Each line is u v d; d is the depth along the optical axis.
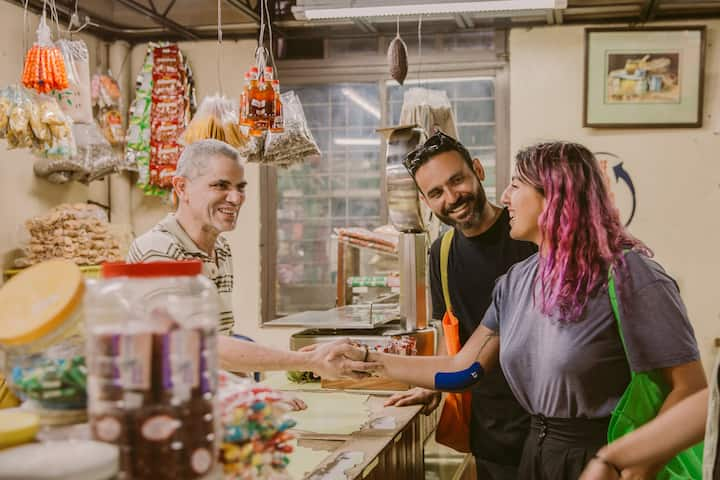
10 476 1.03
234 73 6.21
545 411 2.07
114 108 5.93
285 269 6.40
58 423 1.34
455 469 3.69
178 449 1.19
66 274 1.36
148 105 5.98
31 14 5.36
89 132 5.34
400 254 3.26
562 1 3.63
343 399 3.02
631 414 1.90
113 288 1.29
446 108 4.69
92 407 1.21
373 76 6.12
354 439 2.39
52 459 1.07
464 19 5.64
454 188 2.76
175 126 5.94
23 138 4.12
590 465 1.75
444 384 2.47
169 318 1.22
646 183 5.77
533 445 2.11
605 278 1.93
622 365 1.97
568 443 2.03
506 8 3.73
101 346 1.20
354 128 6.30
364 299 5.14
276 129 3.64
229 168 2.76
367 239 4.21
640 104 5.73
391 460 2.45
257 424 1.43
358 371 2.48
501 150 5.97
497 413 2.83
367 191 6.29
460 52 6.01
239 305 6.31
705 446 1.53
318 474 2.00
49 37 4.05
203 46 6.21
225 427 1.38
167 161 5.91
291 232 6.40
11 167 5.18
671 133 5.73
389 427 2.54
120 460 1.18
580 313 1.94
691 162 5.71
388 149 3.17
